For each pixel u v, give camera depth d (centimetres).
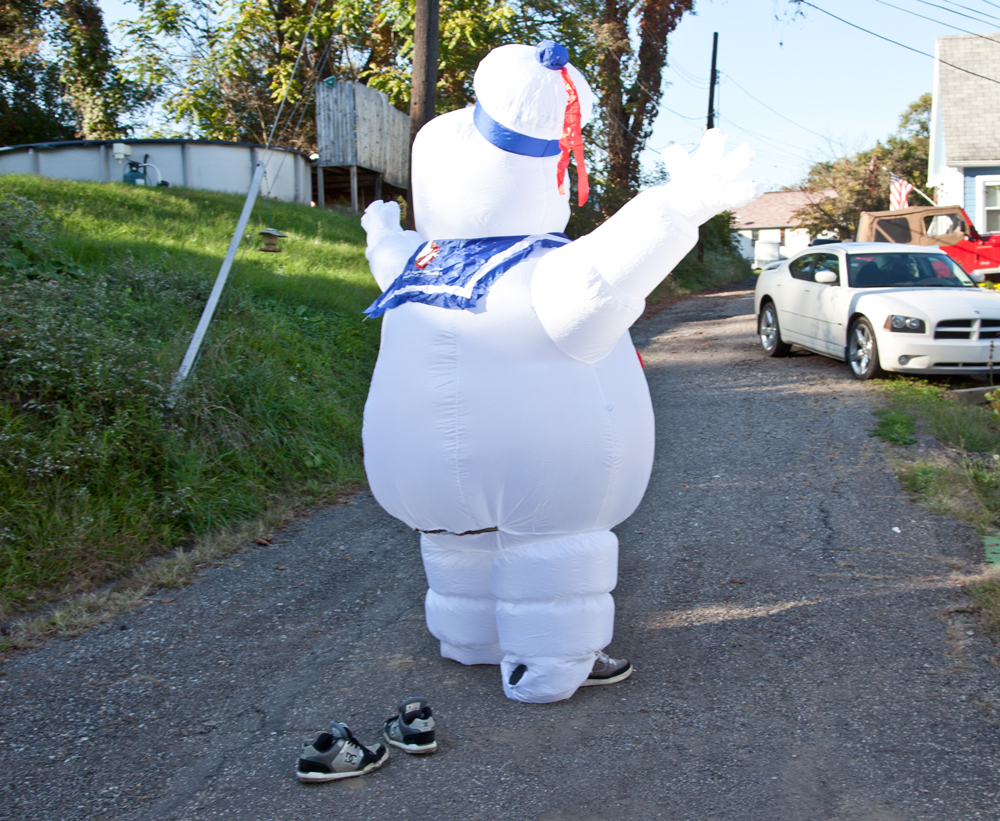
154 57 2578
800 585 456
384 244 386
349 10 2038
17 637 417
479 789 289
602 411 311
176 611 454
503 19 2017
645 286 289
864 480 620
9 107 2744
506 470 306
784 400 884
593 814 273
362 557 535
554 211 327
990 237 1675
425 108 1084
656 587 465
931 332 877
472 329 306
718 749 308
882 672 360
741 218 5912
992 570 456
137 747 323
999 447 675
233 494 608
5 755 319
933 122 2548
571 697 350
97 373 595
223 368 714
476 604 365
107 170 1808
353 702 354
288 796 290
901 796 276
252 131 2761
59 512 513
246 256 1198
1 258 766
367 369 923
